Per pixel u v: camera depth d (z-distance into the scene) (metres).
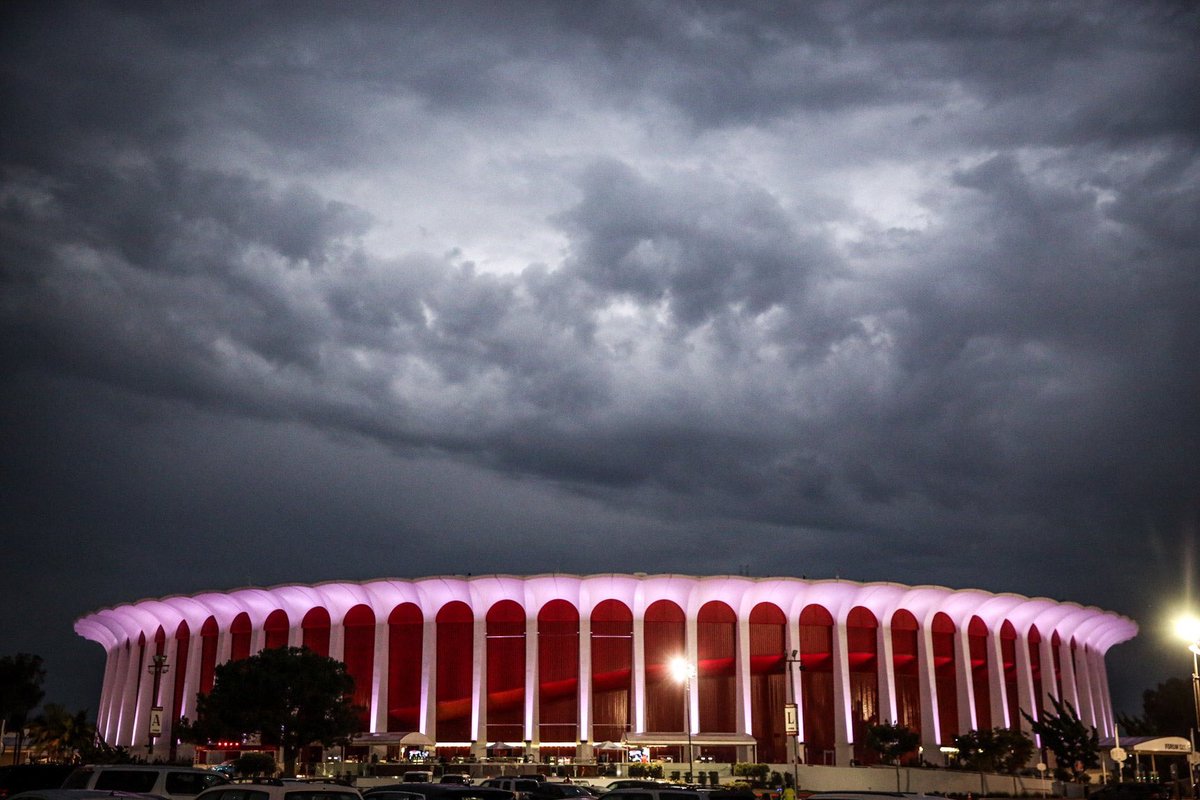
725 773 74.31
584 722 86.06
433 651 88.56
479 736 86.12
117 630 113.12
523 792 37.97
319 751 82.88
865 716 90.81
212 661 98.00
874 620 92.88
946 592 93.19
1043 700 100.62
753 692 90.12
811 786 76.75
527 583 87.94
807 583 90.25
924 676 92.19
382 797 26.19
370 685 89.12
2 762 103.31
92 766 29.83
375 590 89.00
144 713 103.12
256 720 71.19
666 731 87.25
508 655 88.56
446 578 88.00
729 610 90.50
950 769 77.50
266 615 93.75
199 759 89.62
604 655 88.56
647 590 89.06
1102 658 115.88
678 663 88.69
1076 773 79.88
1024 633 99.31
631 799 28.28
